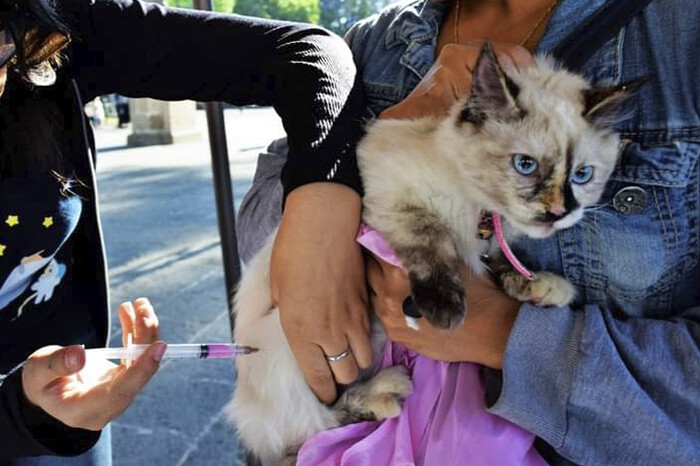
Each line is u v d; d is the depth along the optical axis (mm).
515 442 1021
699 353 919
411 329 1122
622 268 1039
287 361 1290
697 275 1040
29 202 1120
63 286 1315
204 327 3291
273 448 1330
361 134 1213
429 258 1132
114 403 943
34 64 1083
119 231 5164
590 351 955
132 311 1175
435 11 1386
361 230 1156
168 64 1295
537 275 1080
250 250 1521
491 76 1112
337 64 1246
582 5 1162
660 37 1047
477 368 1122
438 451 1057
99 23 1261
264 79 1277
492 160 1126
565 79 1146
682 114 1000
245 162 6461
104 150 9945
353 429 1182
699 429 918
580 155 1075
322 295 1082
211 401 2713
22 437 975
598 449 956
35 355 956
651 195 1017
